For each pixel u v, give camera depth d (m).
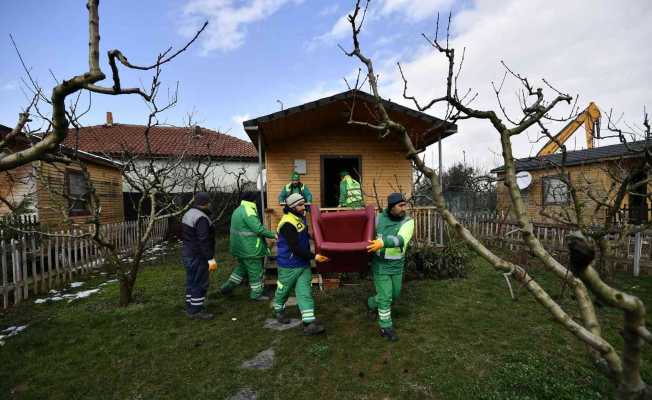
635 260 6.52
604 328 3.93
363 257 3.82
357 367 3.18
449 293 5.29
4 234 5.41
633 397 1.18
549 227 8.01
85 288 6.30
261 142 7.92
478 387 2.78
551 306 1.25
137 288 6.10
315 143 8.90
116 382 3.04
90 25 1.46
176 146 17.92
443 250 6.55
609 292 1.04
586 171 11.50
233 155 18.08
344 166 11.89
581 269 1.04
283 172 8.84
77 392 2.90
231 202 14.58
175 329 4.17
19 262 5.43
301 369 3.17
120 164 5.41
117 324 4.34
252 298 5.31
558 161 12.84
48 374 3.17
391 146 9.04
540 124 2.61
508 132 1.50
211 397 2.80
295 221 3.99
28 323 4.45
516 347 3.49
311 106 6.87
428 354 3.38
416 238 7.34
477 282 5.88
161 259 9.11
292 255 3.99
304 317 3.90
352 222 4.18
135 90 1.60
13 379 3.10
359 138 8.99
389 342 3.66
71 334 4.05
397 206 3.68
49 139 1.59
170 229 13.54
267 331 4.05
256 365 3.28
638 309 1.04
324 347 3.51
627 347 1.15
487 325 4.05
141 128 20.30
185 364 3.32
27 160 1.58
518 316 4.32
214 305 5.07
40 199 8.66
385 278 3.71
